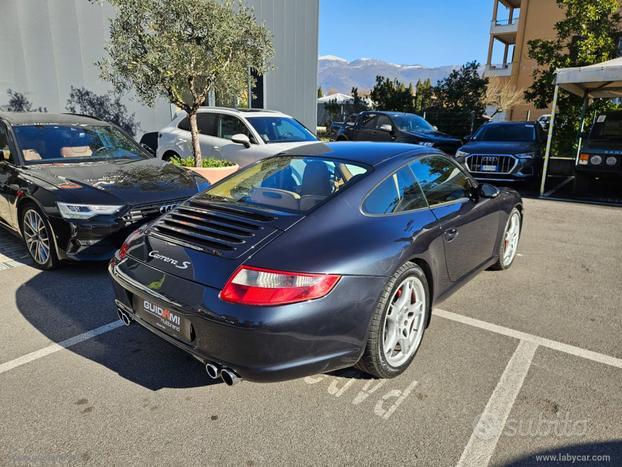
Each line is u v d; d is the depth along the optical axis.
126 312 2.79
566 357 2.92
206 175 6.96
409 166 3.09
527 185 9.69
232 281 2.18
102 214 4.10
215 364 2.23
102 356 2.95
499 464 2.04
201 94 7.21
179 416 2.37
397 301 2.64
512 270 4.57
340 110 25.80
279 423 2.31
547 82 12.55
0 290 3.95
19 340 3.13
